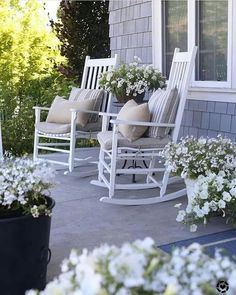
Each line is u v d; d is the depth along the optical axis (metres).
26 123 6.07
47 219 2.06
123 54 5.96
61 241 2.78
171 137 3.85
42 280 2.09
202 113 4.68
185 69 3.96
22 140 6.00
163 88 4.70
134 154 3.74
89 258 1.16
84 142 6.31
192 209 2.92
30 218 1.96
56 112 4.87
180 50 4.95
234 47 4.21
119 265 1.09
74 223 3.14
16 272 1.97
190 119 4.86
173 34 5.04
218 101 4.46
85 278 1.08
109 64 5.02
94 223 3.14
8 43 9.11
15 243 1.94
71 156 4.61
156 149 3.76
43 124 4.84
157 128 3.75
